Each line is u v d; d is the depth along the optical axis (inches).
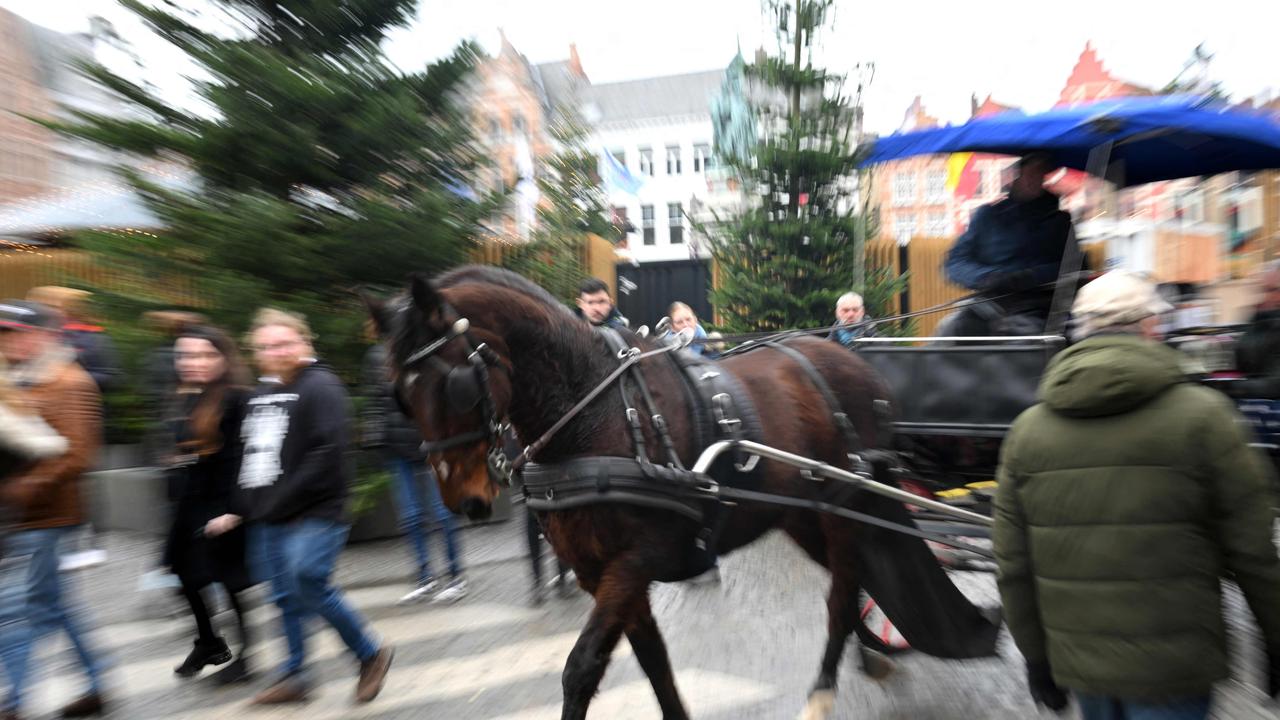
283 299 298.4
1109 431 91.7
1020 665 186.7
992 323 201.2
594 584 131.2
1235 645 99.1
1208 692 90.4
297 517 168.6
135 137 297.3
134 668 202.2
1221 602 91.2
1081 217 199.2
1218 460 88.0
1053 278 201.8
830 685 159.0
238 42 301.0
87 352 305.9
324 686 186.9
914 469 197.2
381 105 304.0
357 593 257.1
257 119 296.7
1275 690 94.6
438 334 117.6
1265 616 89.3
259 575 190.5
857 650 184.4
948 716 161.2
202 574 189.8
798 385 161.3
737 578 260.8
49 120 304.5
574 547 127.4
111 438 351.3
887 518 169.6
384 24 323.0
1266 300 204.2
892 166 250.5
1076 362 92.7
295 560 167.2
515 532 333.1
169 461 192.7
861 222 479.2
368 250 304.2
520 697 178.9
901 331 456.1
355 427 301.0
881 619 213.5
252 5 313.4
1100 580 90.8
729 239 493.4
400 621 230.4
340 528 171.0
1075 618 92.4
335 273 307.1
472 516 118.3
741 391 146.1
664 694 139.3
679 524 129.7
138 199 306.5
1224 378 202.5
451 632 220.5
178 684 192.2
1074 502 92.4
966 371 182.7
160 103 304.7
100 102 310.8
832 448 160.7
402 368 118.3
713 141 513.7
